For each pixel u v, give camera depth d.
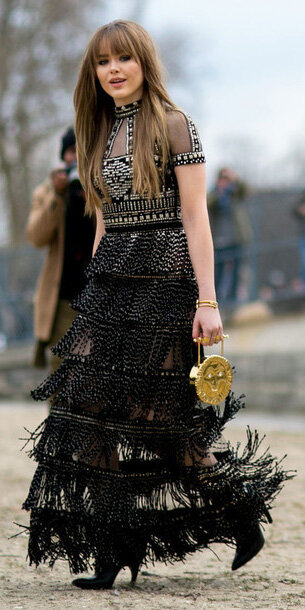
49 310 7.79
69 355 5.11
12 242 45.59
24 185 45.78
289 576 5.58
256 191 20.95
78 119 5.35
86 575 5.58
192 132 5.09
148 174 5.02
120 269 5.11
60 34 43.81
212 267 5.04
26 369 19.12
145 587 5.27
